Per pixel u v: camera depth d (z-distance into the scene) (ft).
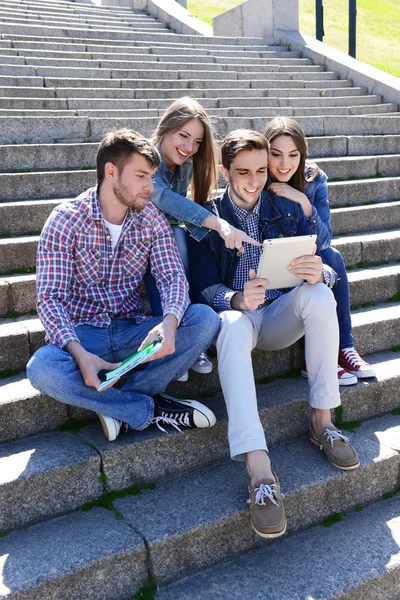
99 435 8.70
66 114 18.89
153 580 7.48
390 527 8.75
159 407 8.89
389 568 7.88
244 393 8.18
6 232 12.35
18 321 10.19
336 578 7.68
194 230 9.61
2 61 24.11
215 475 8.86
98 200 8.61
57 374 7.95
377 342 12.03
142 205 8.52
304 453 9.52
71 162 15.66
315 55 32.27
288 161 9.95
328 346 8.97
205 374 10.02
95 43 29.66
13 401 8.50
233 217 9.87
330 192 16.29
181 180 10.28
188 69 28.09
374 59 48.47
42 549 7.23
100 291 8.95
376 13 65.31
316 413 9.48
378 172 18.65
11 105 19.29
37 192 13.92
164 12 38.11
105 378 8.52
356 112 25.75
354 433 10.17
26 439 8.64
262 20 35.81
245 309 8.99
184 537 7.61
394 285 13.44
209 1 69.00
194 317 8.62
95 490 8.19
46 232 8.46
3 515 7.57
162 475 8.70
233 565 7.98
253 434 8.04
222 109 21.99
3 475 7.65
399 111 26.99
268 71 30.09
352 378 10.48
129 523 7.75
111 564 7.14
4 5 33.50
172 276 9.02
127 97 22.91
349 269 13.85
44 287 8.38
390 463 9.45
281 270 8.72
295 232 9.95
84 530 7.61
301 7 66.54
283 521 7.76
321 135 21.65
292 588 7.52
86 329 8.81
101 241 8.69
